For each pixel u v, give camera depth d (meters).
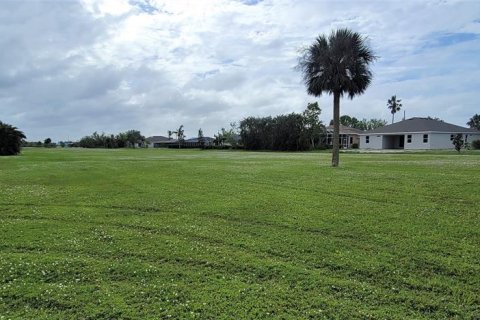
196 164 27.36
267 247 6.99
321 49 23.64
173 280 5.66
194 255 6.62
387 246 6.89
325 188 13.27
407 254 6.47
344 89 23.64
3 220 9.24
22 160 35.03
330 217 8.91
